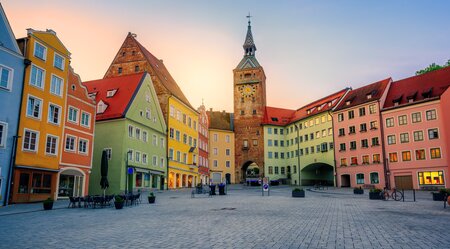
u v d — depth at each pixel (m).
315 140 74.12
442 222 14.15
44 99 29.66
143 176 45.62
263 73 94.38
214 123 89.12
